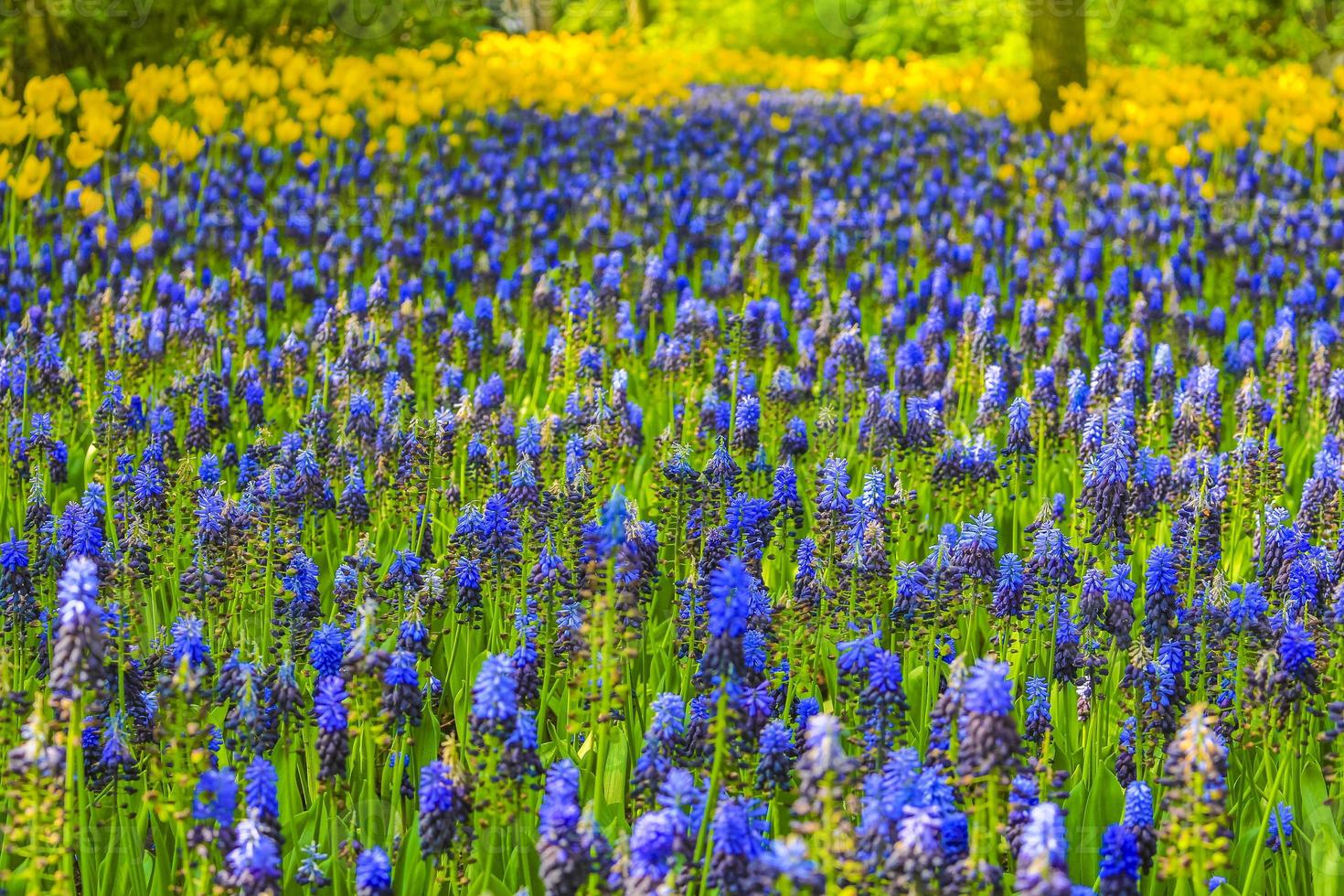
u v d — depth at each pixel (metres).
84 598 3.34
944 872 3.20
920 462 6.85
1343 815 4.23
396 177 13.48
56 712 3.57
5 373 6.73
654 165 15.20
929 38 29.98
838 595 4.88
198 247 11.01
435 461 6.46
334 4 18.41
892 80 20.33
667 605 5.67
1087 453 6.20
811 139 15.81
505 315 9.29
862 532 4.94
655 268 9.46
